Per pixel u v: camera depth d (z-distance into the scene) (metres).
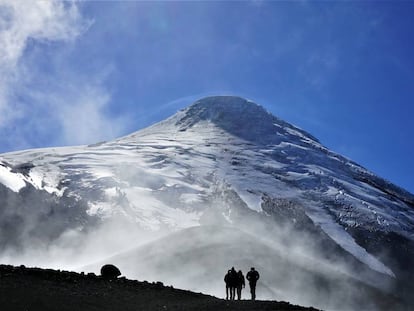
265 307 19.77
